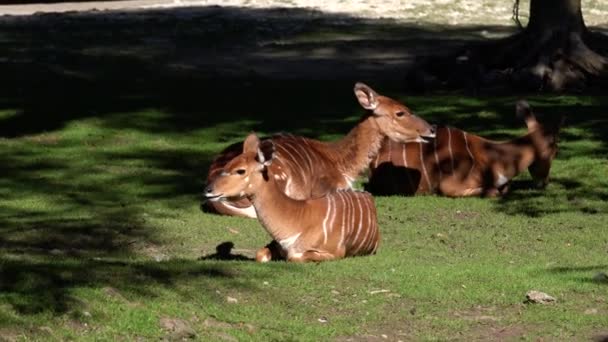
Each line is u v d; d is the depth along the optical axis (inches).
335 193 451.5
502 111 813.2
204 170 673.6
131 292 367.6
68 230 534.9
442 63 929.5
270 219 425.1
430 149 610.2
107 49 1102.4
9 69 939.3
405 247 498.6
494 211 579.5
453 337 355.3
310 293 390.9
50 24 1283.2
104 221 556.1
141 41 1157.7
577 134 737.0
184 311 355.6
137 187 631.8
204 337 337.7
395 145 613.6
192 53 1093.8
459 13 1393.9
